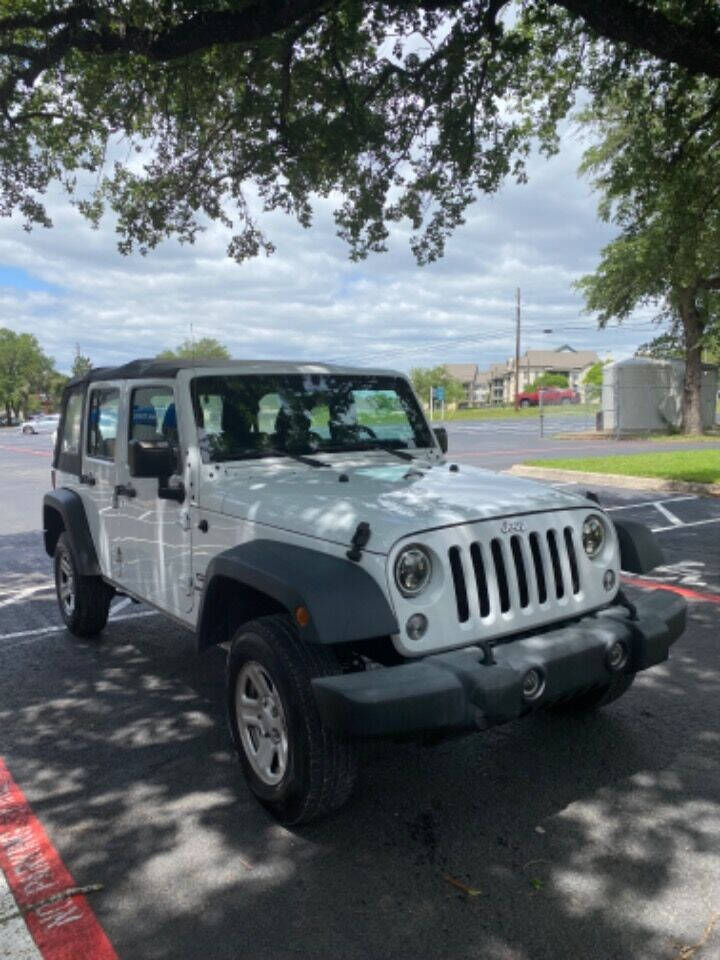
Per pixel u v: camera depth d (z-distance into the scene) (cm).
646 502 1183
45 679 507
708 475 1350
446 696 272
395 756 381
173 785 362
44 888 285
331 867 293
